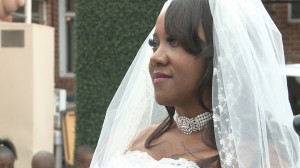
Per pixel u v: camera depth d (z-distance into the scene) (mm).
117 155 2008
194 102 1841
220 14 1797
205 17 1788
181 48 1790
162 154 1903
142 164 1822
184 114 1879
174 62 1783
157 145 1940
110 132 2309
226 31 1794
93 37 5438
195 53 1778
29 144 5551
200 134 1867
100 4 5402
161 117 2238
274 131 1838
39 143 5648
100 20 5406
